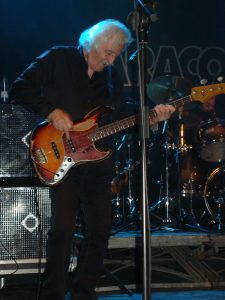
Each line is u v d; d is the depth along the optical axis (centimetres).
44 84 284
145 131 229
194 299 364
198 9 659
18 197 327
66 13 618
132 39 288
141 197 225
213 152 492
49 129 282
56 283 272
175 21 652
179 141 510
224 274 460
